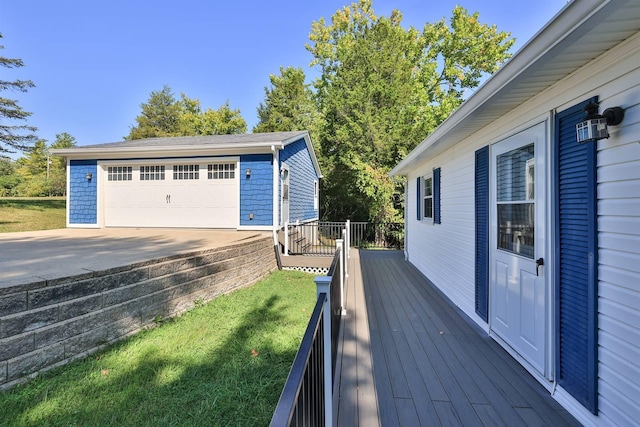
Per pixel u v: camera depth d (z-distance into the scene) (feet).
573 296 6.59
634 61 5.16
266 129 74.23
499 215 10.06
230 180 25.68
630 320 5.23
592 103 5.90
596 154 5.99
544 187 7.62
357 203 48.83
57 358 7.89
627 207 5.31
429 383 7.61
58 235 22.22
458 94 57.06
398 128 41.83
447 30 54.54
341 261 12.87
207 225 25.94
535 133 8.00
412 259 25.68
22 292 7.20
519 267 8.70
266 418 6.33
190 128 92.12
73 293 8.37
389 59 43.42
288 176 29.25
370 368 8.37
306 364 3.34
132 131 100.07
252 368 8.29
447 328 11.31
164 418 6.24
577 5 4.52
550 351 7.31
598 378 5.87
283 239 25.67
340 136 42.60
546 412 6.48
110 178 27.12
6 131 49.14
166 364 8.42
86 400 6.73
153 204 26.66
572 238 6.64
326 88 56.24
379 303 14.48
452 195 15.06
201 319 11.98
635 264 5.15
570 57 5.89
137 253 13.39
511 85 7.19
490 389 7.34
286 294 16.10
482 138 11.41
